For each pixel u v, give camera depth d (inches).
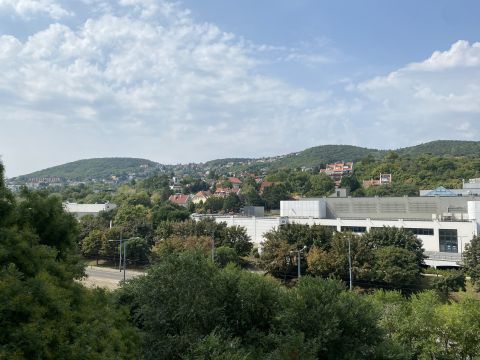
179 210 3700.8
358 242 1887.3
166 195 6619.1
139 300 810.8
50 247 541.3
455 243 2287.2
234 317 820.0
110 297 679.7
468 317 938.1
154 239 2760.8
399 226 2442.2
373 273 1785.2
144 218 3368.6
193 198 6560.0
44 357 377.7
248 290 830.5
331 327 737.0
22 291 395.9
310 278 878.4
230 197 5610.2
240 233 2443.4
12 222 532.1
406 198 2723.9
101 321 522.6
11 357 348.8
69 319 431.5
